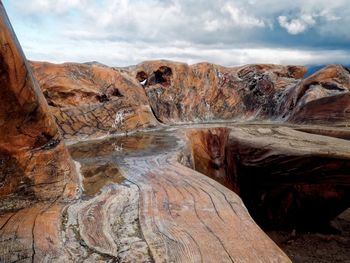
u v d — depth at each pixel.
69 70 8.30
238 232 2.21
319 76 9.80
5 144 2.65
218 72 12.24
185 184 3.42
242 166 5.22
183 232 2.23
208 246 2.02
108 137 7.48
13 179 2.76
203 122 10.50
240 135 5.54
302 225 5.45
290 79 12.10
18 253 1.96
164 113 10.48
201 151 7.29
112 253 2.00
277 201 5.26
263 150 4.73
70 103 7.70
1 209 2.64
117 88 9.05
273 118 10.81
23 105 2.63
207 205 2.75
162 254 1.95
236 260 1.84
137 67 11.34
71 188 3.14
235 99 11.77
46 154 3.00
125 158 5.02
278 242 5.14
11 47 2.43
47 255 1.96
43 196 2.92
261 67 12.59
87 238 2.20
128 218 2.57
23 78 2.57
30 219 2.48
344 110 8.02
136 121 8.62
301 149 4.32
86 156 5.27
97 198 3.09
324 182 4.30
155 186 3.41
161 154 5.25
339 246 4.99
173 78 11.20
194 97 11.31
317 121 8.41
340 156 4.02
